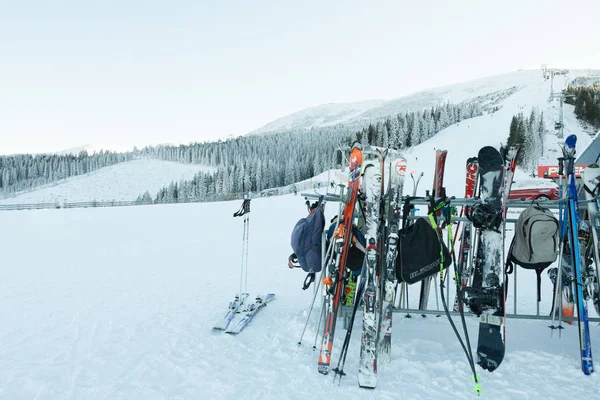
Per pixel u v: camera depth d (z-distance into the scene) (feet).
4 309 16.34
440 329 13.30
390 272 10.62
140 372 10.30
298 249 11.93
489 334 10.24
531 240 11.22
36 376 10.11
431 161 156.35
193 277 23.45
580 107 231.71
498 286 10.19
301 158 311.06
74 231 49.75
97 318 15.07
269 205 83.35
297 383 9.54
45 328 13.88
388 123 241.76
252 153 391.45
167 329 13.75
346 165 12.36
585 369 9.80
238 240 41.42
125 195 376.68
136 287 20.68
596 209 10.80
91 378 9.98
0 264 27.81
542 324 13.71
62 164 459.73
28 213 74.38
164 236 44.96
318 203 12.30
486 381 9.53
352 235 11.64
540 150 182.91
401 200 10.79
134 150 499.51
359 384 9.27
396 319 14.56
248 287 20.84
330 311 10.57
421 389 9.16
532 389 9.10
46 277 23.30
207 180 286.66
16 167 457.27
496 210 10.23
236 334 13.09
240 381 9.69
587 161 27.43
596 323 13.38
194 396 8.99
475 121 242.17
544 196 12.03
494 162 10.43
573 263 10.42
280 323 14.28
